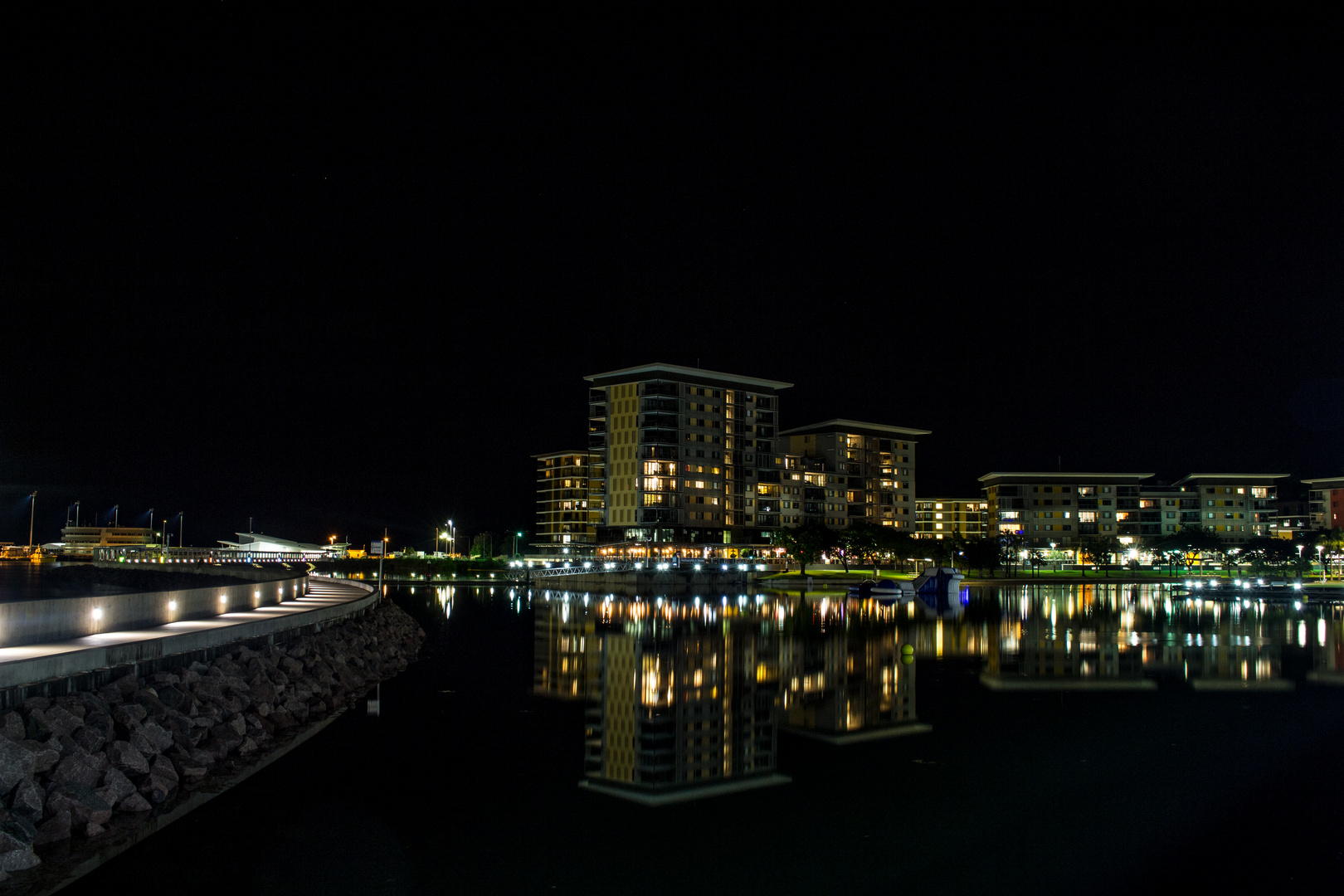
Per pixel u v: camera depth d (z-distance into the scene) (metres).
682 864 22.48
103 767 24.03
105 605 36.16
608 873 21.88
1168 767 31.67
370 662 52.44
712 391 194.25
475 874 21.56
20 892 19.28
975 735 36.28
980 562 197.12
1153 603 123.69
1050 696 45.16
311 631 49.97
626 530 186.25
